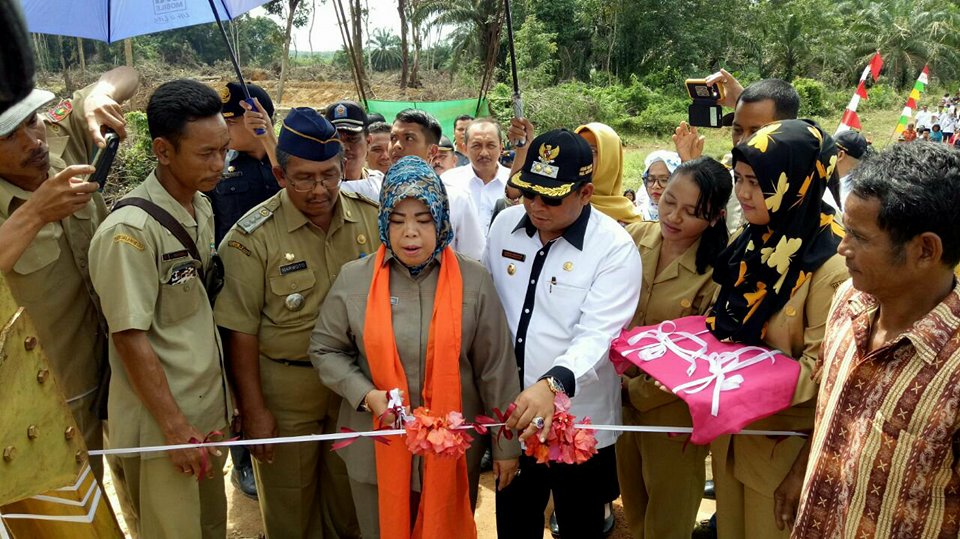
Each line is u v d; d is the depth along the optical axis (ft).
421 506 7.70
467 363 7.92
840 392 5.67
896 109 104.73
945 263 4.99
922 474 5.07
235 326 8.72
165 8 10.63
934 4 129.90
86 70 99.60
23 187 7.97
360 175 13.14
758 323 7.32
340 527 10.66
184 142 7.63
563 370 7.38
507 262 8.86
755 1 127.13
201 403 8.11
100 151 8.50
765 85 10.18
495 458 7.86
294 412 9.31
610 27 115.55
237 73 10.37
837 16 136.56
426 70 131.95
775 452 7.45
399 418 7.17
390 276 7.89
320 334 8.03
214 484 9.14
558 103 83.61
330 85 94.68
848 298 6.10
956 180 4.81
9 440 4.54
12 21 2.53
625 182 54.90
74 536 5.63
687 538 9.44
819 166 7.01
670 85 107.34
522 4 110.52
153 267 7.57
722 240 8.78
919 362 5.06
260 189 12.75
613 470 9.11
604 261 8.27
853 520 5.46
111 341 7.90
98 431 8.89
